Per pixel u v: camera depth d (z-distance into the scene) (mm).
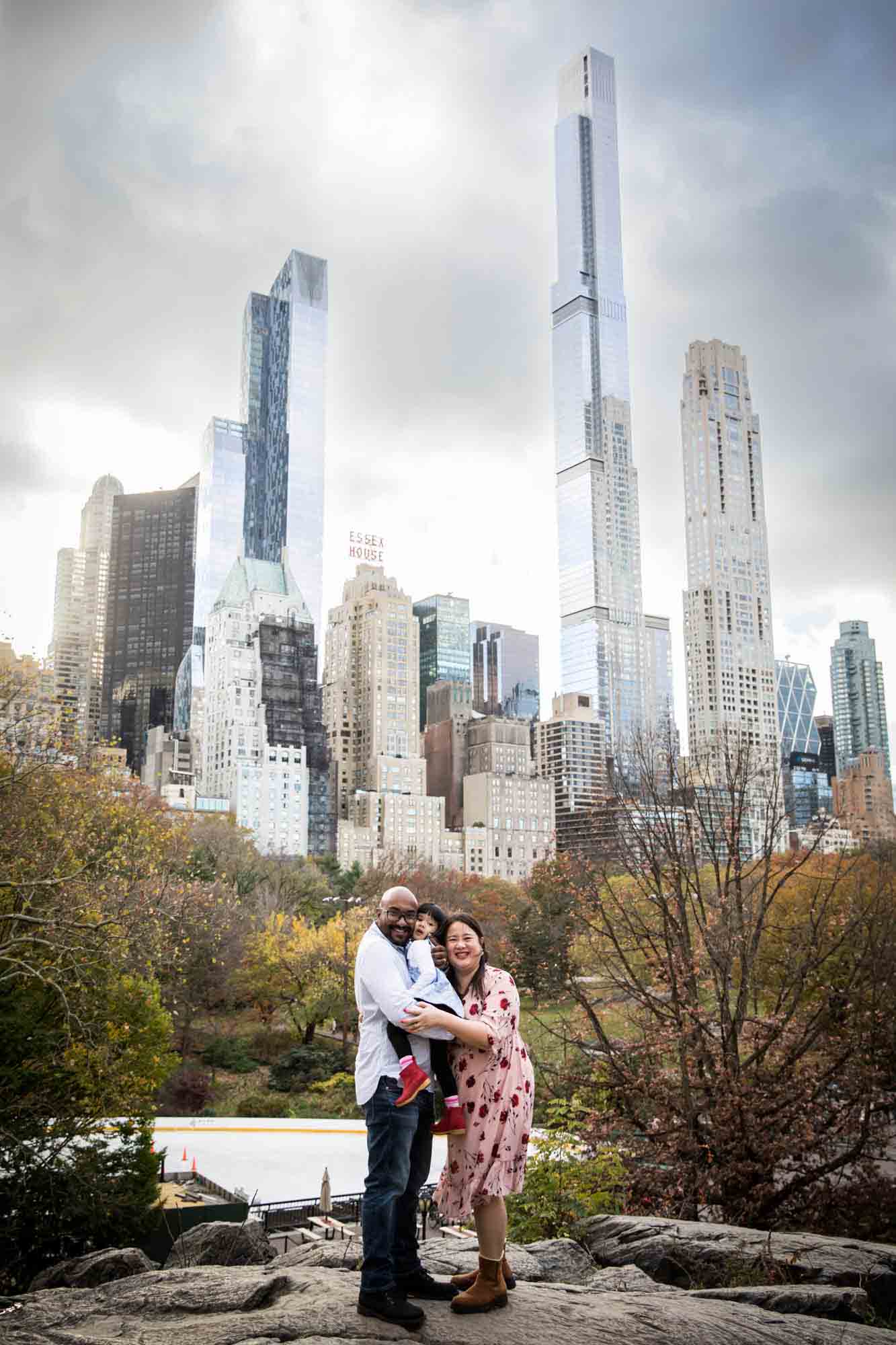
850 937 14992
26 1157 18062
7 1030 18516
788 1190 13531
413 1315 4875
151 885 26016
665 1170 13641
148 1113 20844
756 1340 5297
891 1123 13945
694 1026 14305
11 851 21016
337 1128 40406
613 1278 7219
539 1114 15375
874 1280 7867
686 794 16953
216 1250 12148
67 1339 5082
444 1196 5328
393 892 5434
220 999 58250
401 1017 4977
